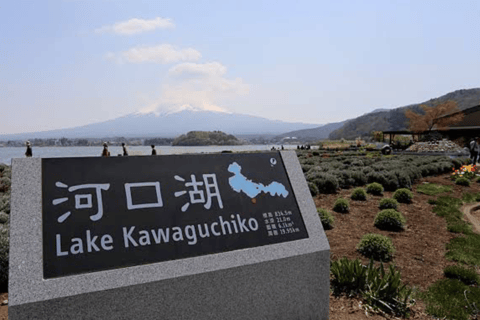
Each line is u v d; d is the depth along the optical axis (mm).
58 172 3307
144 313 3098
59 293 2809
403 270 6098
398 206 10578
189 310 3293
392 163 21094
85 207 3244
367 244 6730
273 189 4266
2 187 12375
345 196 12242
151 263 3213
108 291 2951
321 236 4191
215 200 3828
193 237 3516
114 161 3574
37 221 3037
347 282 5055
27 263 2850
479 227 9227
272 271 3760
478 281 5668
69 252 3010
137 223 3348
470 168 18859
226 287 3480
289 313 3891
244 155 4340
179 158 3910
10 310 2666
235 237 3723
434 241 7766
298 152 41312
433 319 4484
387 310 4543
